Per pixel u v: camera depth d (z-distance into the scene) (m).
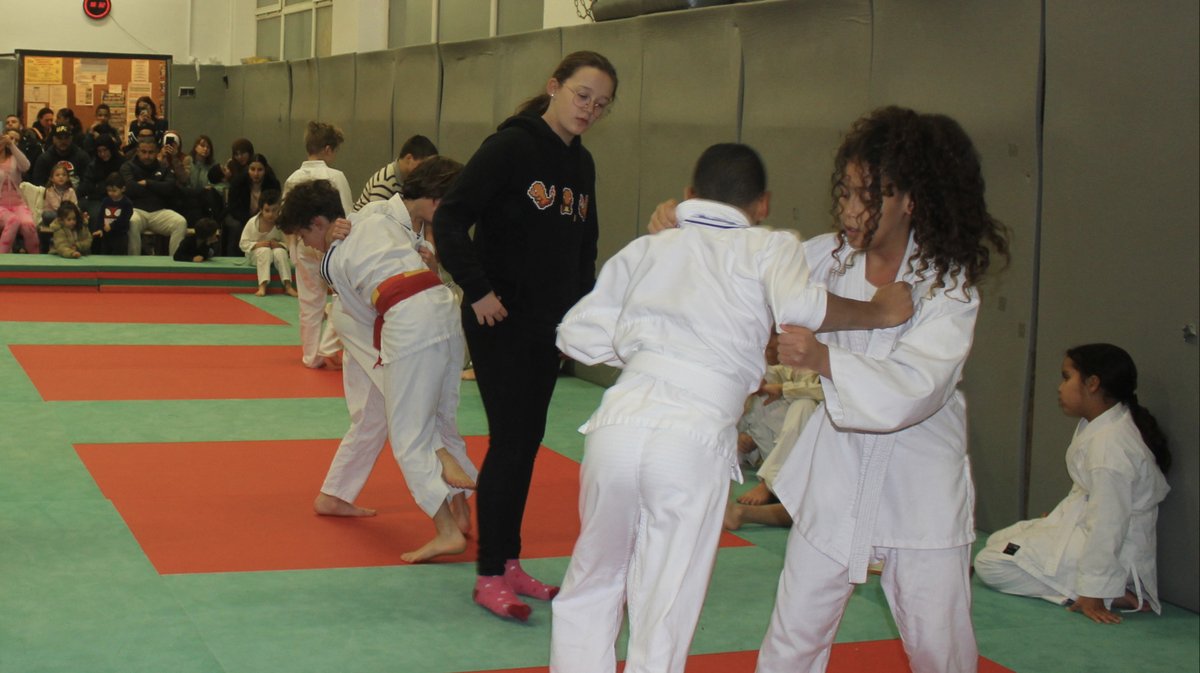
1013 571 4.88
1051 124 5.25
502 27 12.81
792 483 2.95
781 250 2.80
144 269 13.19
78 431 6.78
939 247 2.73
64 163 14.53
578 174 4.29
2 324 10.45
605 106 4.20
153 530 5.00
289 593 4.35
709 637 4.15
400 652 3.87
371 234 4.71
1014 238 5.45
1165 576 4.85
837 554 2.82
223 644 3.83
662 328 2.84
